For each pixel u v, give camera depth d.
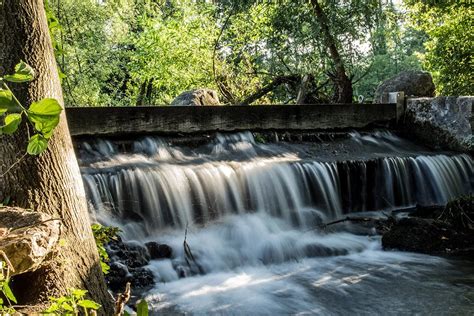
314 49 15.12
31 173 3.11
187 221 7.86
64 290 2.98
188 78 17.95
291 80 16.16
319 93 15.80
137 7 22.39
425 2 17.30
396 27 16.22
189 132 9.55
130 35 21.81
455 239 7.62
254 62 17.83
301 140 10.70
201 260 6.90
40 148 2.23
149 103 22.44
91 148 8.44
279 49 15.91
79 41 20.83
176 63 17.89
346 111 11.55
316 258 7.39
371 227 8.46
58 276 2.99
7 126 2.13
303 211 8.77
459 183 10.67
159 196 7.70
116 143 8.70
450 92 17.66
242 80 17.77
